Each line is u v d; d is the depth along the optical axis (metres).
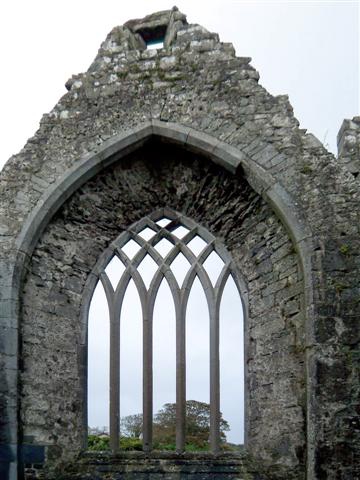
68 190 8.95
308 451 7.44
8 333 8.20
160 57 9.40
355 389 7.43
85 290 9.23
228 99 8.99
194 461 8.28
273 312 8.58
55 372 8.69
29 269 8.73
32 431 8.25
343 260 7.92
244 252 9.11
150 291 9.19
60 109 9.30
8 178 8.93
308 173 8.40
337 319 7.70
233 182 9.07
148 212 9.66
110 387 8.85
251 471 8.10
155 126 9.02
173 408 13.88
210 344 8.88
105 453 8.55
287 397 8.11
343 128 9.23
